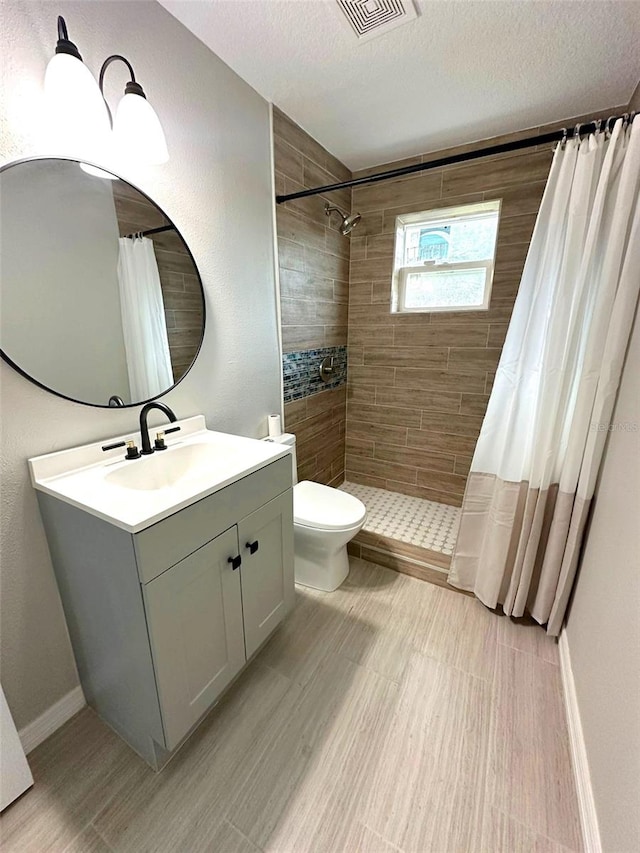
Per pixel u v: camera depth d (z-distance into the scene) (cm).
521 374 152
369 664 147
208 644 113
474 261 227
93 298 115
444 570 192
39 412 106
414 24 125
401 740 119
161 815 101
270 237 183
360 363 269
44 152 99
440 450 254
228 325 166
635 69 145
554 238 139
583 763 106
